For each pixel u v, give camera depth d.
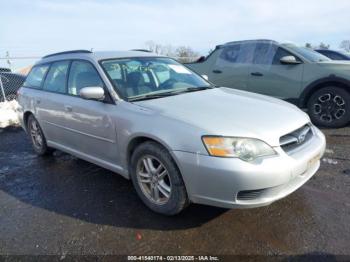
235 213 2.96
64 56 4.25
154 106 3.02
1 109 7.79
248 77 6.42
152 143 2.86
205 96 3.40
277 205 3.07
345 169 3.85
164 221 2.89
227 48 6.85
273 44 6.19
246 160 2.42
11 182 4.03
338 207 3.00
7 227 2.96
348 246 2.45
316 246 2.46
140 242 2.62
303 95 5.81
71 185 3.82
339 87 5.49
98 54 3.80
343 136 5.18
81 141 3.80
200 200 2.62
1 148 5.60
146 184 3.10
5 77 9.43
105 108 3.31
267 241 2.55
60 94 4.07
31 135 5.07
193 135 2.56
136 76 3.60
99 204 3.29
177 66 4.20
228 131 2.52
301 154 2.68
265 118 2.78
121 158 3.26
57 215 3.12
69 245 2.63
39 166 4.56
